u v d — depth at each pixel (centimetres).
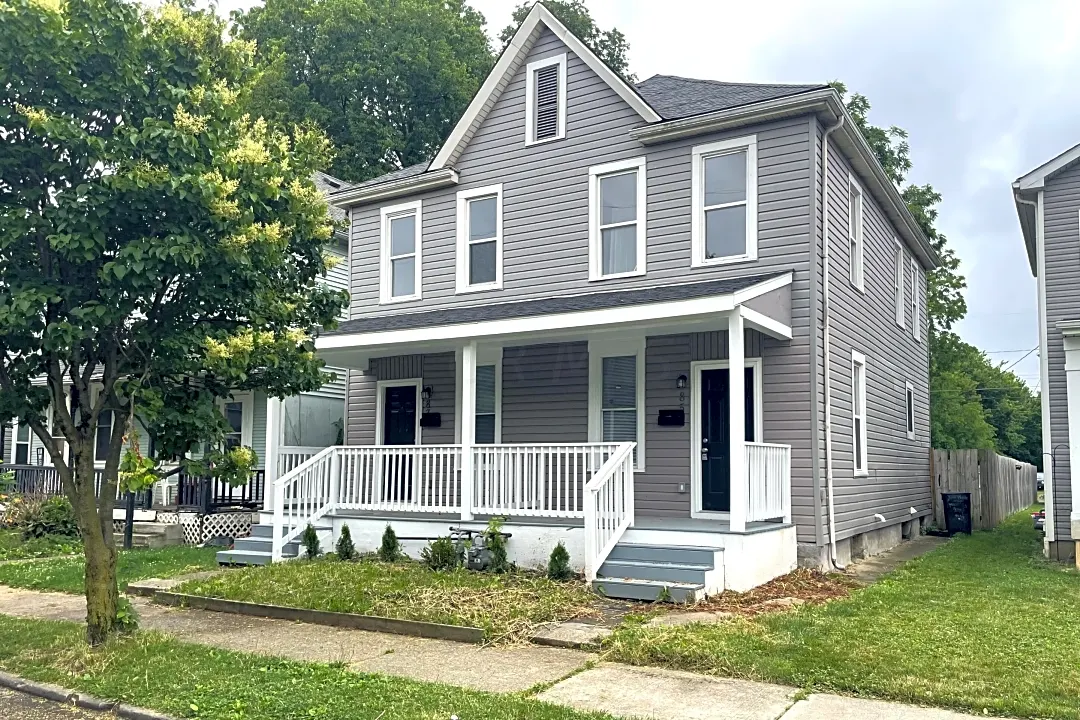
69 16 675
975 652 696
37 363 723
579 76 1414
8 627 852
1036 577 1138
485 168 1508
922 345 2070
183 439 761
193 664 697
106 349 757
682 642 724
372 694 609
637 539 1055
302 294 884
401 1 3416
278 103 2859
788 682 634
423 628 816
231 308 784
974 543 1628
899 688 601
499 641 778
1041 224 1502
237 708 577
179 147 697
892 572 1199
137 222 709
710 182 1294
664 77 1622
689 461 1262
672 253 1302
